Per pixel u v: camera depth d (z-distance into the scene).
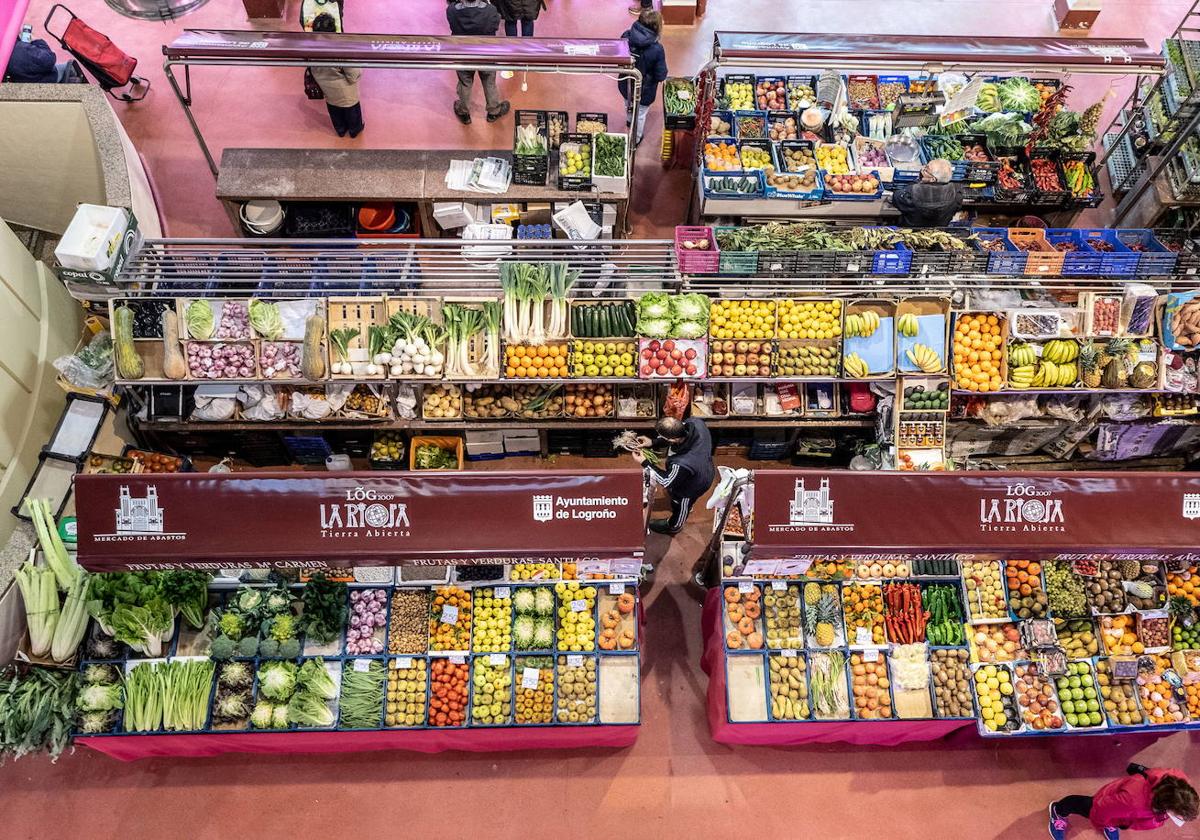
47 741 6.64
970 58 7.67
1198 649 6.99
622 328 7.64
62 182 9.05
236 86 10.97
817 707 6.73
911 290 7.90
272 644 6.64
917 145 9.55
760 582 7.10
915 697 6.82
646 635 7.82
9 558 6.97
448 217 9.05
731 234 8.20
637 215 10.28
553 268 7.59
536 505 5.60
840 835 6.93
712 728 7.19
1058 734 6.67
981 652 6.91
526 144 9.07
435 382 7.54
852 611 7.04
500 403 7.86
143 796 6.95
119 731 6.51
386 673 6.78
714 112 9.78
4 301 7.50
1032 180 9.39
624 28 11.84
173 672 6.62
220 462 8.41
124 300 7.45
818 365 7.75
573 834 6.89
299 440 8.20
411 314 7.47
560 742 6.98
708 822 6.96
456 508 5.61
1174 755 7.34
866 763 7.25
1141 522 5.83
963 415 7.97
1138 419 8.06
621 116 11.00
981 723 6.65
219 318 7.41
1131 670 6.78
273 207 8.95
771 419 8.02
